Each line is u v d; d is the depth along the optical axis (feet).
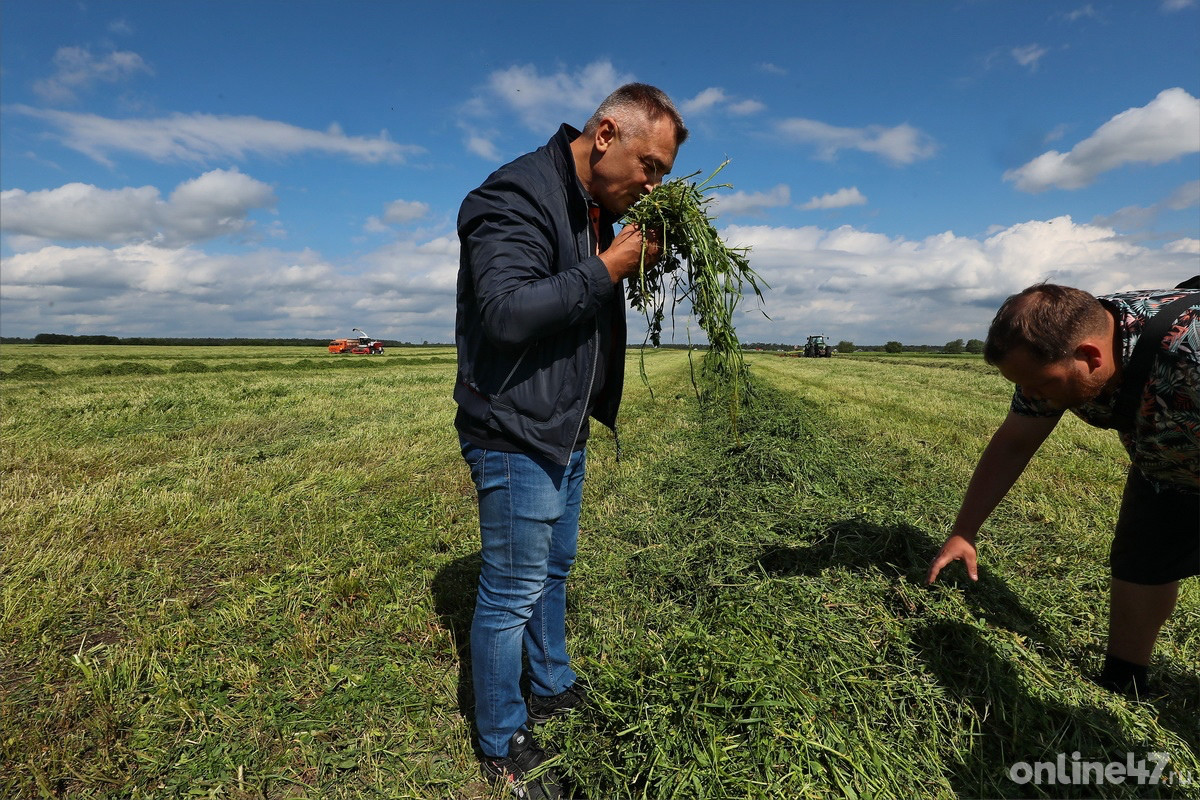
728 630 8.06
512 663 6.48
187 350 192.95
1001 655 7.56
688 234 6.70
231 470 19.06
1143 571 7.03
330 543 12.93
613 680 7.43
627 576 11.26
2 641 8.95
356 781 6.54
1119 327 5.78
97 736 7.00
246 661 8.45
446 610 10.01
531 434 5.87
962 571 9.48
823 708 6.72
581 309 5.28
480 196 5.66
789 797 5.79
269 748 6.95
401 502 15.96
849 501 13.57
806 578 9.52
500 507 6.11
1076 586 10.11
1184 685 7.80
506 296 5.13
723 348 7.37
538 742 7.04
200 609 10.10
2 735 6.95
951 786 6.18
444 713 7.62
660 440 24.16
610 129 5.82
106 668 8.23
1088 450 21.25
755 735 6.25
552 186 5.86
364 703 7.64
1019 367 5.95
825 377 67.15
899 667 7.56
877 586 9.10
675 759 6.17
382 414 32.83
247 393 40.68
